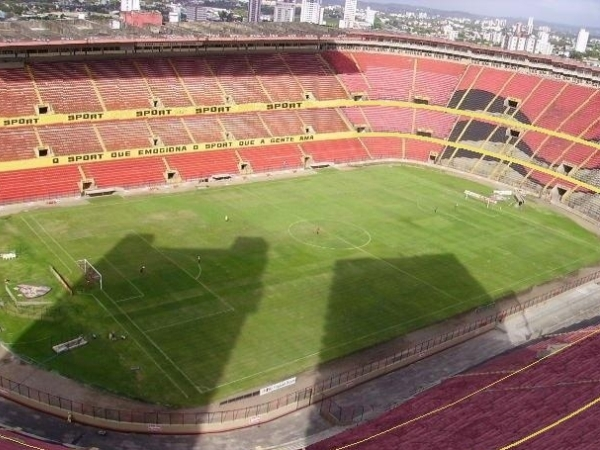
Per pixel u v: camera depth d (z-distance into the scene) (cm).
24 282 6688
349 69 13712
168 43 11419
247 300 6712
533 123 12138
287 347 5956
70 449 4094
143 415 4875
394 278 7475
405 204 10081
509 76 13262
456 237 8875
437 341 6219
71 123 10188
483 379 4731
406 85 13675
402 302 6944
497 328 6638
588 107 11881
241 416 4966
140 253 7594
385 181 11194
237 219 8894
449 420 4028
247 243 8106
